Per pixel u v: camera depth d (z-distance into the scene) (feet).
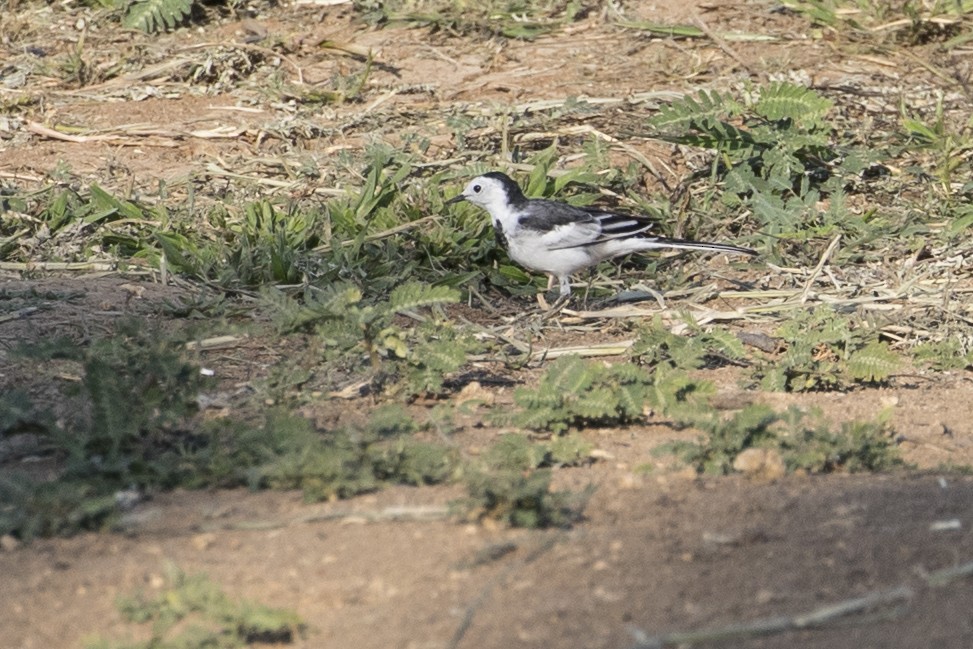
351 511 26.43
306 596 23.32
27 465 29.73
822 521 26.16
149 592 23.39
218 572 24.11
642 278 47.57
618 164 52.95
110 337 35.24
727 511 26.66
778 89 52.21
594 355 40.04
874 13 64.75
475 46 62.23
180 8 62.49
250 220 47.37
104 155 53.21
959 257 47.73
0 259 45.70
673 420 33.73
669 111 51.78
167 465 28.40
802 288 46.09
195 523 26.16
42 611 22.84
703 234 50.08
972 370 40.19
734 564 24.31
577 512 26.73
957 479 29.25
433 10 64.03
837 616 22.34
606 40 62.85
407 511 26.22
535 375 38.55
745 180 51.39
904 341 41.96
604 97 57.47
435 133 54.85
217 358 38.29
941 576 23.62
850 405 36.37
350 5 64.90
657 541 25.26
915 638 21.70
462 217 48.42
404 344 35.06
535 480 26.66
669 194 52.01
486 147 53.83
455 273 45.91
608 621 22.30
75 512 25.73
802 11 65.26
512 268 47.11
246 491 28.02
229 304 42.01
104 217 47.88
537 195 49.83
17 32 62.28
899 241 49.26
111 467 27.94
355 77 58.90
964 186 51.52
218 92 58.29
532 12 65.00
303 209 49.16
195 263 44.73
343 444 28.89
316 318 35.32
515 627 22.13
